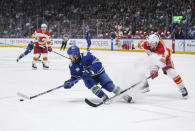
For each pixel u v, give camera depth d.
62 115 4.16
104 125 3.67
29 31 25.38
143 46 5.45
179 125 3.64
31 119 3.96
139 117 4.04
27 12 28.56
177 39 18.86
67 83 4.76
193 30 18.66
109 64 11.90
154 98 5.33
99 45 22.77
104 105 4.77
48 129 3.52
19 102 5.01
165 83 7.11
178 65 11.71
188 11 19.19
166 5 21.94
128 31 21.86
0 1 29.42
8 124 3.73
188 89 6.29
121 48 21.61
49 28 24.98
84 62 4.67
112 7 25.31
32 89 6.34
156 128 3.53
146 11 22.50
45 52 10.28
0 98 5.34
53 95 5.64
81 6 27.30
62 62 12.96
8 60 13.80
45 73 9.19
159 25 20.28
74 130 3.47
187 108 4.55
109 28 22.56
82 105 4.79
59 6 28.14
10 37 26.39
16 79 7.84
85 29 23.16
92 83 4.72
